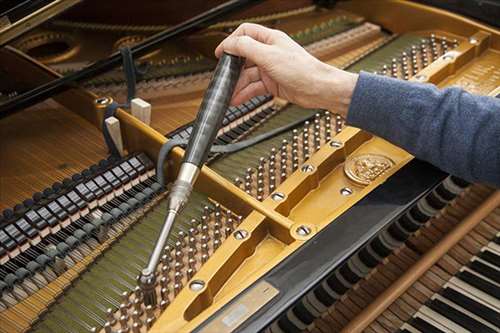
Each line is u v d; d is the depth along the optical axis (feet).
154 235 4.74
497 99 4.41
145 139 5.26
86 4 7.18
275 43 4.79
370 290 5.17
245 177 5.07
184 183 4.11
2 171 5.62
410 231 4.95
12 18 4.93
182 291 3.89
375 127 4.52
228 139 5.71
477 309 5.01
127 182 5.18
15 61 6.12
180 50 7.41
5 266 4.55
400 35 7.31
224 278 4.13
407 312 5.06
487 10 6.61
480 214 5.75
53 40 7.29
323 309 4.46
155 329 3.67
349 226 4.12
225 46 4.78
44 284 4.42
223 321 3.58
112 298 4.25
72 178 5.21
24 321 4.17
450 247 5.49
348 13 8.07
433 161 4.42
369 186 4.48
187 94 6.66
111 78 6.78
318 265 3.87
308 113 6.00
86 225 4.81
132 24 7.54
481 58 6.43
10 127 6.23
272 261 3.92
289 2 8.01
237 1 6.63
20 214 4.75
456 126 4.25
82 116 6.19
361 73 4.54
